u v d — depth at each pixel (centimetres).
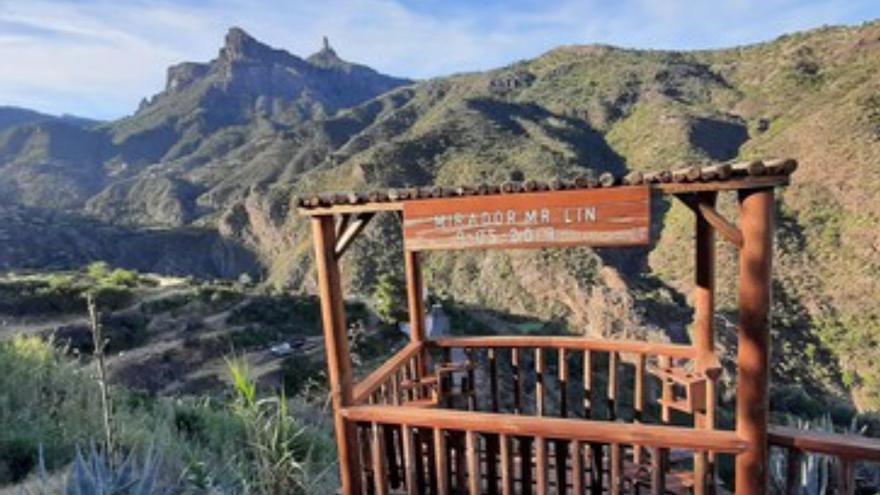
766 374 337
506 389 1641
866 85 8306
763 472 347
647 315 6094
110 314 3859
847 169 6975
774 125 9588
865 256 6103
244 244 12119
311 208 427
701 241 472
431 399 510
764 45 13225
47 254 10838
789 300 6031
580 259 7119
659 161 9781
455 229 403
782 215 7100
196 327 3797
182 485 439
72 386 691
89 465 365
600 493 429
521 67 17150
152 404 811
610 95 12962
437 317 688
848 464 337
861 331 5469
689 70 13050
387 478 449
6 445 513
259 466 469
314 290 9550
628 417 1603
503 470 405
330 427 899
